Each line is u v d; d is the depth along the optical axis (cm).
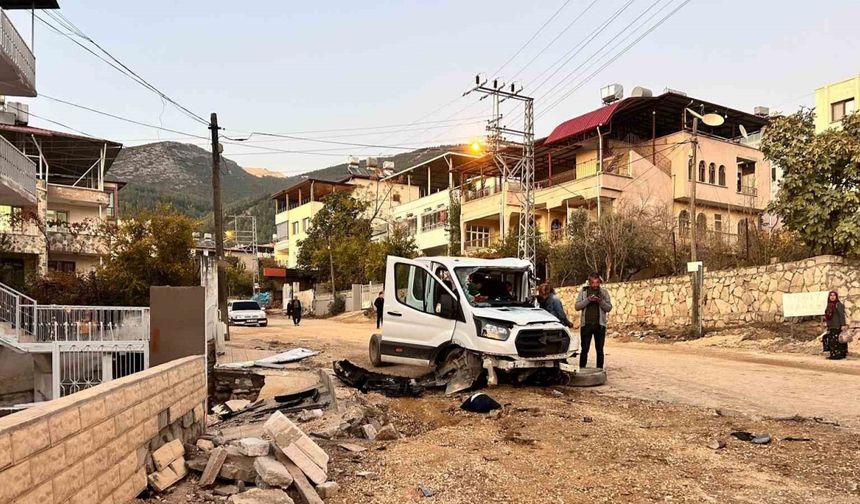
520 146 3353
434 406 908
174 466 507
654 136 3638
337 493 502
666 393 973
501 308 1089
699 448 628
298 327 3375
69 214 3588
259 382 1380
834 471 539
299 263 5822
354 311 4728
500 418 810
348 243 4975
